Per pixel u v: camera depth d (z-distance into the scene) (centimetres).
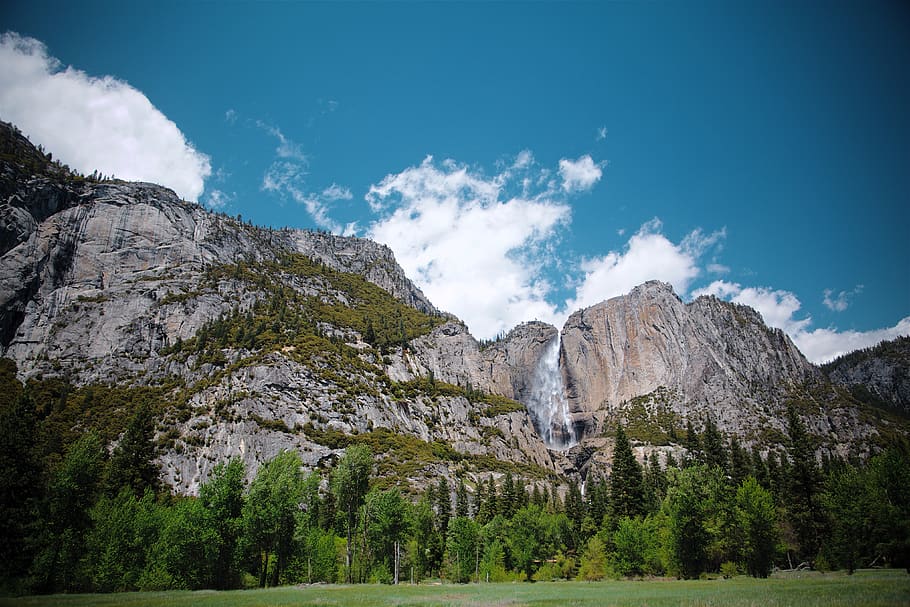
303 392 15775
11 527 5166
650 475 12112
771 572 6931
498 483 16500
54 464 9325
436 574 8744
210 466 12700
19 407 5841
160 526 6356
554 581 8081
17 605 3912
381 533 7456
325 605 3919
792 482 8631
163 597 4609
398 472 14438
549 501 14925
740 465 10425
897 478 5853
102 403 14238
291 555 6706
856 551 6169
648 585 5953
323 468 13438
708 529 7100
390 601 4278
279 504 6438
